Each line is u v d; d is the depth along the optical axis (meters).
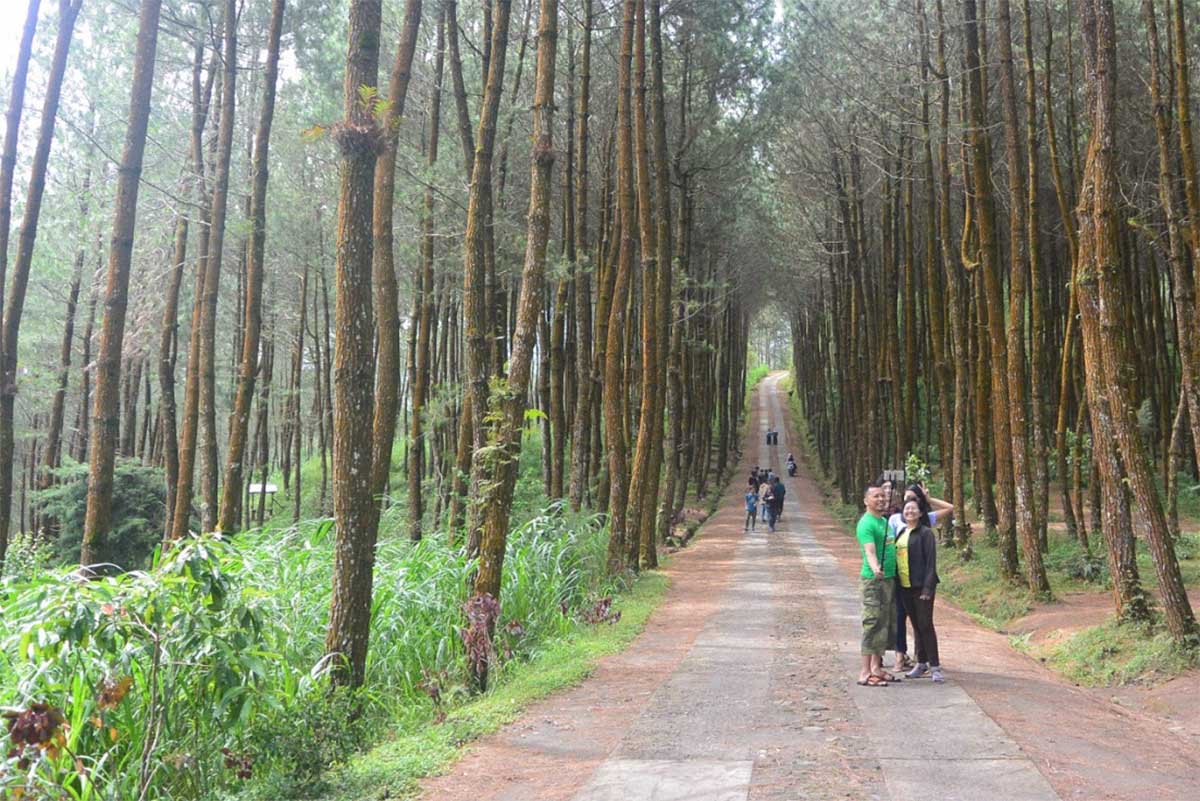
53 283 26.11
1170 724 7.91
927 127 21.02
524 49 20.05
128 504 21.03
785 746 6.23
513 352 9.94
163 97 22.91
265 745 6.30
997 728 6.65
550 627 12.06
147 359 32.12
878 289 35.06
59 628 5.70
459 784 5.75
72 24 11.76
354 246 7.77
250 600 6.99
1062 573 16.19
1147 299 28.16
